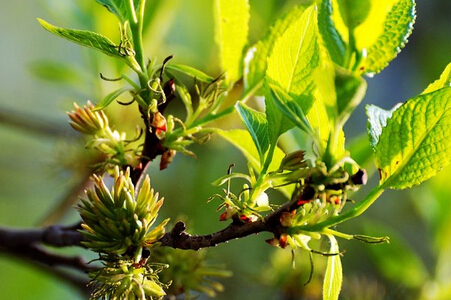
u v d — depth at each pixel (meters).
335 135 0.54
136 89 0.58
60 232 0.65
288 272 0.78
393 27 0.58
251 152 0.61
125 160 0.59
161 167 0.60
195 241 0.57
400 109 0.56
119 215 0.57
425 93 0.56
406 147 0.56
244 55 0.63
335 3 0.59
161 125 0.58
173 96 0.58
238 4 0.62
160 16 0.78
